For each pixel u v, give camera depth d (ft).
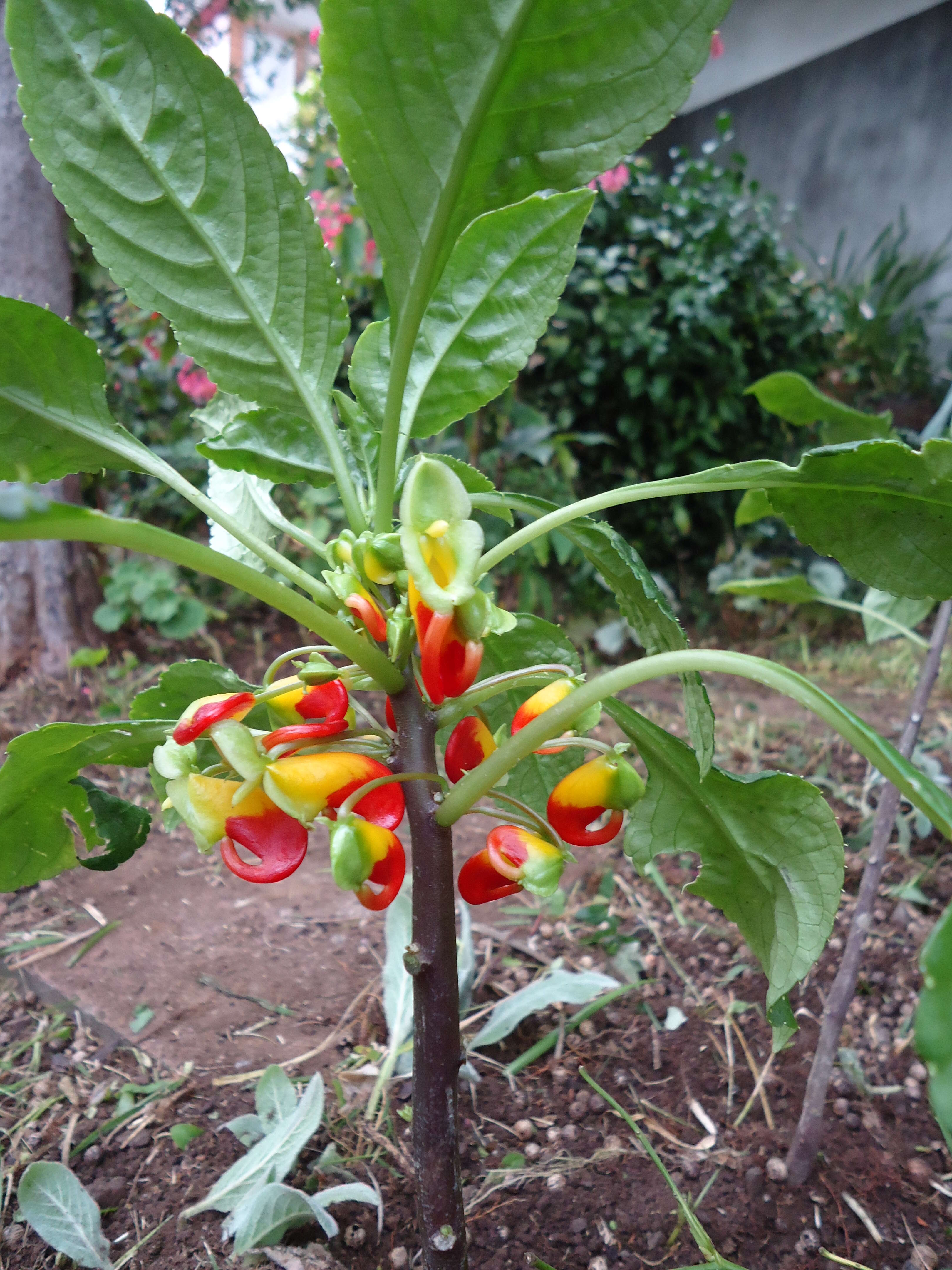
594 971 1.50
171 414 3.76
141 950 1.55
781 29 6.09
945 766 2.25
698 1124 1.19
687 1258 1.00
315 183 3.50
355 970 1.50
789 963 0.84
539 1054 1.30
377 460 0.79
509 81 0.58
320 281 0.73
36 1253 0.98
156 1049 1.29
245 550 1.01
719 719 2.72
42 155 0.67
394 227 0.64
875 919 1.65
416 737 0.70
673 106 0.60
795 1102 1.23
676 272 3.58
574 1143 1.15
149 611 3.07
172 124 0.66
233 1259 0.95
